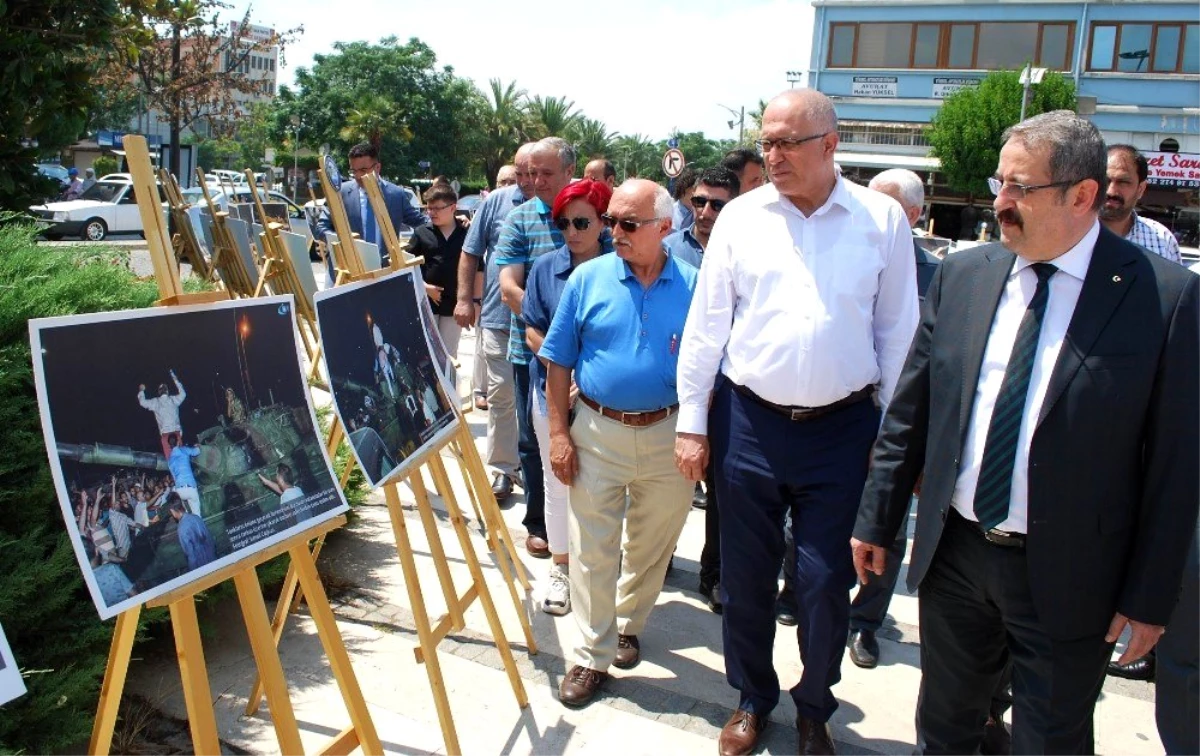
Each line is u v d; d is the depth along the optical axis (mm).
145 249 13789
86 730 2699
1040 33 32312
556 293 3871
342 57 54781
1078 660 2232
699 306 3094
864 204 2947
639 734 3201
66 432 1859
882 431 2625
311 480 2430
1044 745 2270
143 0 4883
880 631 4156
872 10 33875
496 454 5449
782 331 2904
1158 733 3191
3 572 2611
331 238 5707
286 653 3561
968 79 33188
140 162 2096
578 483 3391
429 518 3090
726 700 3453
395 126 53656
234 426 2244
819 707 3006
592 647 3373
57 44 4246
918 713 2670
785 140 2814
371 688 3367
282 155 46938
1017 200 2141
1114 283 2137
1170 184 31312
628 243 3209
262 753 2934
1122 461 2139
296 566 2412
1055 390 2148
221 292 2254
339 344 2676
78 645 2785
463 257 5609
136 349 2018
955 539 2398
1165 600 2119
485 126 60938
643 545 3533
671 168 18625
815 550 2934
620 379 3264
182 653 2088
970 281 2396
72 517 1844
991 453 2270
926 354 2508
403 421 2959
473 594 3406
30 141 4492
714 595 4207
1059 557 2178
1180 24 30953
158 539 2006
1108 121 32125
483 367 7172
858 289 2898
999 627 2475
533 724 3219
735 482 3035
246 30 16453
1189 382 2072
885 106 34281
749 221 3006
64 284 3129
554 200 4156
